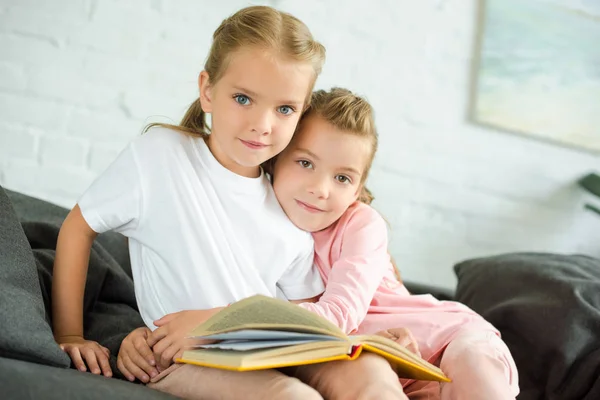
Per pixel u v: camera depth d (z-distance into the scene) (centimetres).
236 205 124
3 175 218
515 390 122
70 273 120
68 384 88
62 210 162
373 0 252
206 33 235
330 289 124
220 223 123
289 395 92
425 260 261
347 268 125
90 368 110
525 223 272
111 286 145
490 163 267
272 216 127
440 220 263
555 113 272
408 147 258
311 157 126
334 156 125
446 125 262
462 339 123
